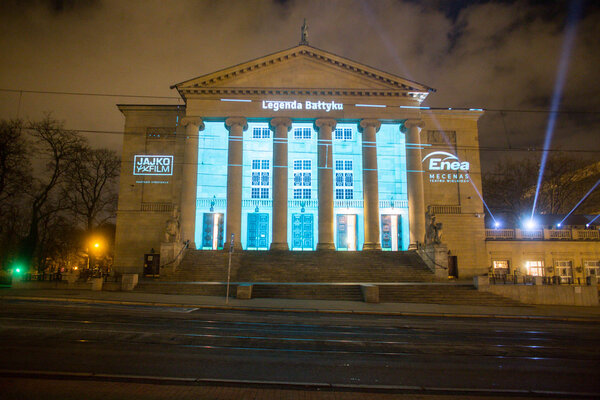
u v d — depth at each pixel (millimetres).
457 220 37719
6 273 37938
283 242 34281
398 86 36562
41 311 16469
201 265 29844
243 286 23141
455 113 39375
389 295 24125
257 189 38531
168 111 38562
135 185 37562
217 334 12367
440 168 38500
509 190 51469
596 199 48719
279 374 8266
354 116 36344
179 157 37469
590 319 19781
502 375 8758
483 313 20125
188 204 34688
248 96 36281
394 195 38188
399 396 7121
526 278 33250
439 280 28281
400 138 38969
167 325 13758
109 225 56938
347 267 29734
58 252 46250
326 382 7828
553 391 7707
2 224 39312
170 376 7863
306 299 23703
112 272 36281
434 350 11102
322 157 35469
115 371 8094
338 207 38250
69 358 9031
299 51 36688
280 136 35719
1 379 7414
